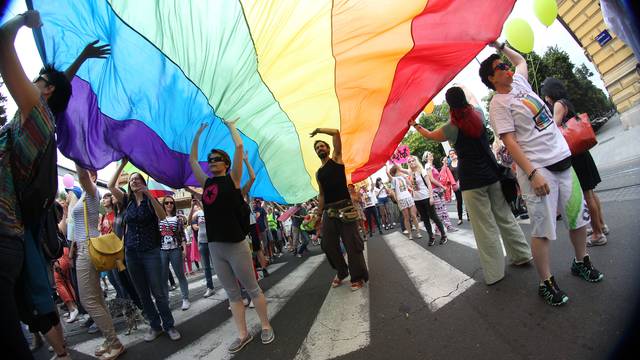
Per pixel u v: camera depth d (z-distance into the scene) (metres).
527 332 2.32
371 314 3.37
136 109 3.44
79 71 2.93
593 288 2.68
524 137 2.80
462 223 8.12
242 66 3.55
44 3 2.49
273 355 2.95
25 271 1.77
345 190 4.54
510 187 3.64
